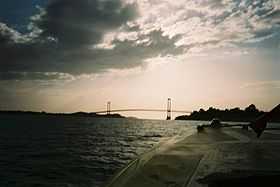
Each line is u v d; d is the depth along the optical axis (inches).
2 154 1577.3
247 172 210.5
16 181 898.1
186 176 198.7
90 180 906.1
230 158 277.0
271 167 236.1
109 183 173.2
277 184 185.9
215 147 354.0
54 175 982.4
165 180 187.9
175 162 243.0
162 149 318.3
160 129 4704.7
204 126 697.0
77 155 1531.7
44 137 2810.0
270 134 544.4
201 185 181.3
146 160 240.7
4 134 3127.5
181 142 398.6
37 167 1149.1
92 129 4520.2
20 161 1320.1
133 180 181.0
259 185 185.0
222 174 202.1
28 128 4468.5
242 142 414.0
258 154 306.7
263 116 246.5
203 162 252.5
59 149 1814.7
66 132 3617.1
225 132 598.9
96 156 1496.1
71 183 867.4
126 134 3336.6
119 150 1765.5
